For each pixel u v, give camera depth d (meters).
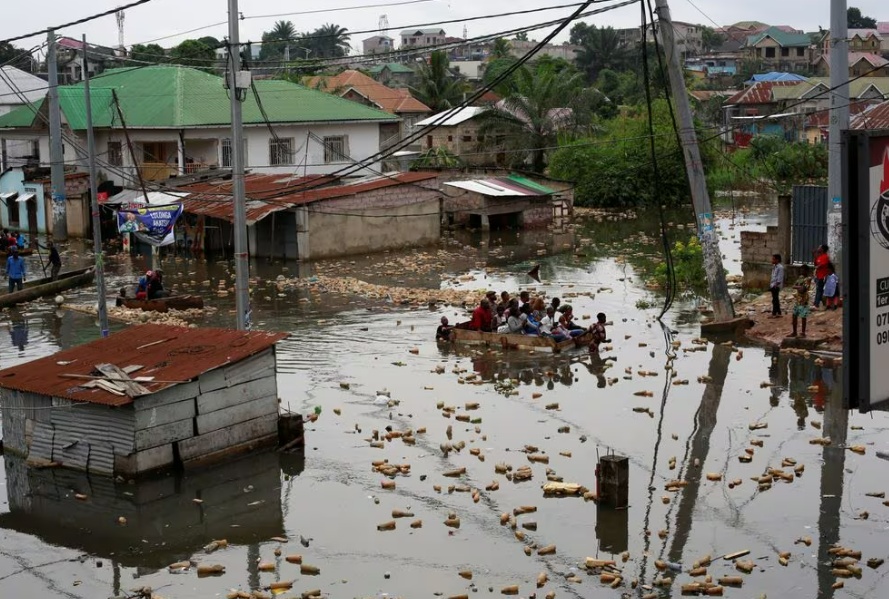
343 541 14.57
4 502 16.34
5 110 70.19
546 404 21.00
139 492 16.44
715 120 91.88
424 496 16.17
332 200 43.91
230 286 37.47
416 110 81.81
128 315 31.50
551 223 56.22
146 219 39.41
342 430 19.55
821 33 152.12
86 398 16.75
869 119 49.47
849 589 12.76
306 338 27.94
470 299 33.16
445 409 20.59
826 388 21.75
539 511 15.45
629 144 65.44
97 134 53.41
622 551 14.05
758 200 67.56
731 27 193.62
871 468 16.92
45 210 53.53
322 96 57.44
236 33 20.34
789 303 28.80
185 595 13.02
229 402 17.81
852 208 10.41
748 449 17.77
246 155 52.81
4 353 26.69
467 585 13.10
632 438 18.78
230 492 16.50
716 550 14.03
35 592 13.26
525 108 67.06
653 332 27.92
